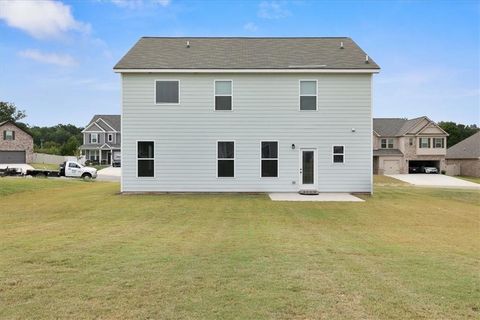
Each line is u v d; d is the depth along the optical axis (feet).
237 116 61.21
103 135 200.75
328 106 61.21
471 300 14.75
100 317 12.85
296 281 16.85
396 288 16.07
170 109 60.95
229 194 60.39
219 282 16.60
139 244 24.73
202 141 61.11
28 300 14.30
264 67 60.49
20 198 58.95
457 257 22.17
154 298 14.60
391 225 35.53
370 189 61.31
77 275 17.40
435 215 42.55
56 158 191.83
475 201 60.80
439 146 163.43
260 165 61.26
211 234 29.17
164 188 61.11
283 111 61.26
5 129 172.04
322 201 52.90
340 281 16.93
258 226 33.63
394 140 169.07
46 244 24.45
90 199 54.85
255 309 13.60
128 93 60.75
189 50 66.64
